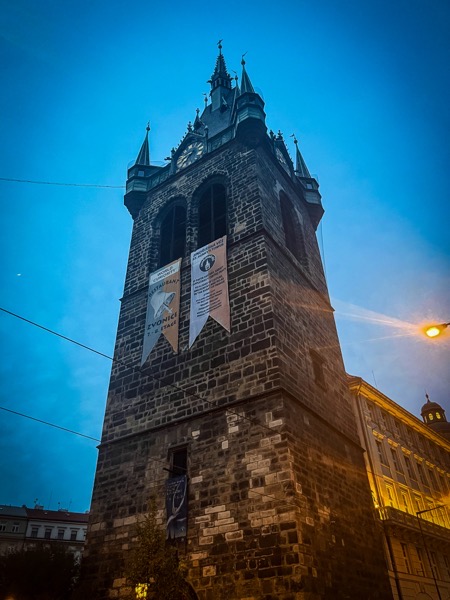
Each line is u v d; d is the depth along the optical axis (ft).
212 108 127.03
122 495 70.33
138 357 85.10
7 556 68.85
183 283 89.45
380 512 113.09
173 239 102.32
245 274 81.25
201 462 65.72
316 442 68.13
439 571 122.21
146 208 113.29
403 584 105.81
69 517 248.52
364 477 79.05
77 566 68.69
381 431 139.54
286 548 53.26
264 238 84.17
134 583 53.93
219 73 134.82
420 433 167.73
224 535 58.13
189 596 56.75
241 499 59.47
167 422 72.90
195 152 114.73
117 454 75.25
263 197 93.20
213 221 96.99
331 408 79.51
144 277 98.17
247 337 73.31
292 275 89.15
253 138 102.06
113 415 80.59
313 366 80.33
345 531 64.54
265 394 65.72
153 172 120.67
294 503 55.67
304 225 113.09
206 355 75.92
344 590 57.93
